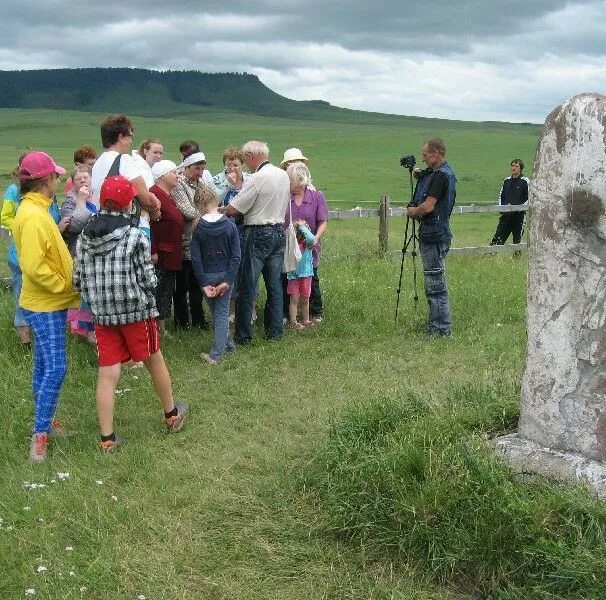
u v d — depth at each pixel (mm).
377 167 54125
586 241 4051
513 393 5316
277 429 5805
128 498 4672
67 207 7488
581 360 4180
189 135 107688
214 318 7441
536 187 4234
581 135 3967
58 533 4297
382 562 4035
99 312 5219
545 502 3920
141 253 5266
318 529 4301
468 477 4125
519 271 12102
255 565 4047
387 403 5293
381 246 13281
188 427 5836
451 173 7875
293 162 8781
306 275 8516
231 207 7758
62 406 6262
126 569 3951
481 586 3783
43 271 5094
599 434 4156
